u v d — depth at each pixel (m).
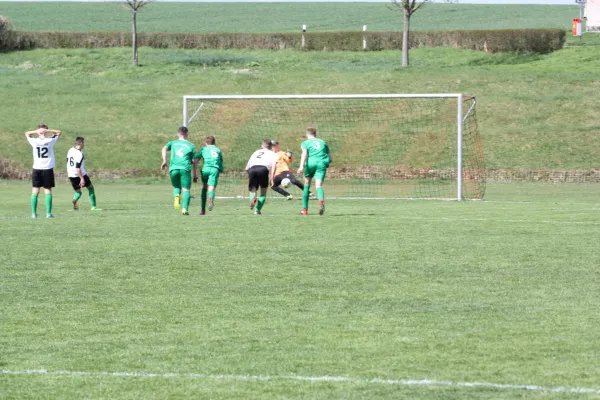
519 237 28.70
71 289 19.69
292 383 12.46
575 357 13.73
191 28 154.00
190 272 21.88
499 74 93.88
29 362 13.66
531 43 111.06
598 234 29.52
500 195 53.53
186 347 14.53
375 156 71.31
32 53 116.06
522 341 14.78
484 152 72.38
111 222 33.72
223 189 60.88
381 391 12.05
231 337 15.21
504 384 12.34
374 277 21.14
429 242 27.42
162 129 81.31
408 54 109.69
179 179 37.06
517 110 82.38
